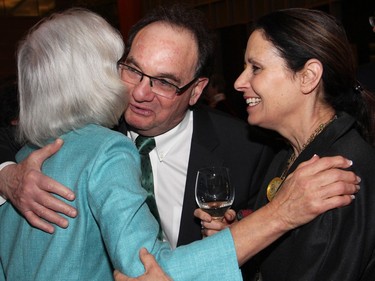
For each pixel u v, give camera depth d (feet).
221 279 3.95
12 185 4.30
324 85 4.83
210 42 6.28
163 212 6.46
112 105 4.29
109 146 4.08
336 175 4.07
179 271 3.92
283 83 4.83
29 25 37.32
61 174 4.09
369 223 4.24
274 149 6.78
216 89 17.34
